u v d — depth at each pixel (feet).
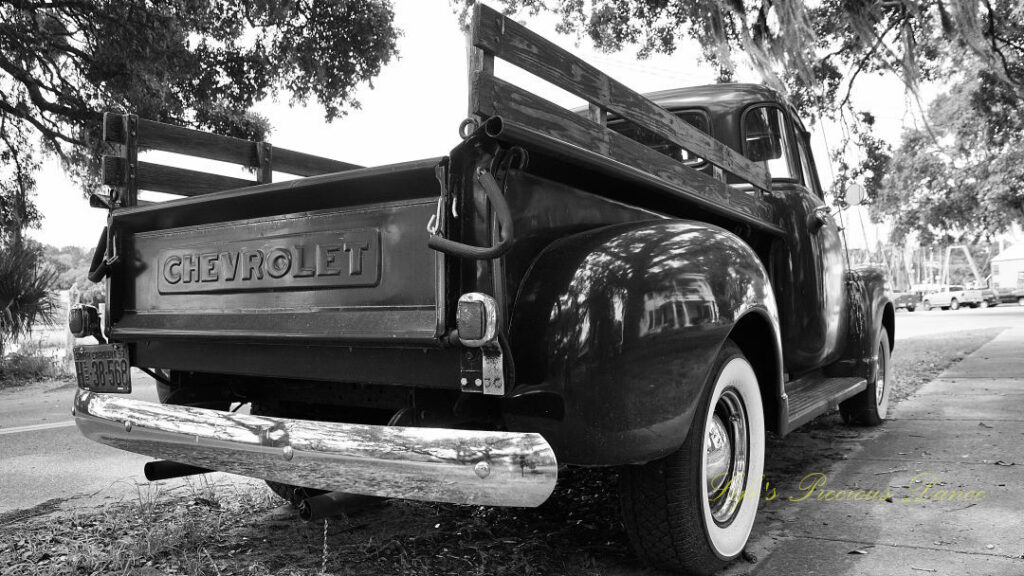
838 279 14.85
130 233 9.50
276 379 9.83
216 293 8.49
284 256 7.82
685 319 7.16
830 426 17.75
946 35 32.83
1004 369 29.45
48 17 41.60
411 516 10.66
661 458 7.68
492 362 6.23
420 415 7.34
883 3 31.24
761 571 8.49
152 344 9.34
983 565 8.43
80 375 9.98
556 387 6.75
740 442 8.83
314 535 9.88
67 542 9.73
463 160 6.39
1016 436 15.74
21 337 36.73
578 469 12.96
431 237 6.25
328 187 7.12
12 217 44.57
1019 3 38.42
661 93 14.43
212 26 41.29
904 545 9.19
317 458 6.43
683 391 7.25
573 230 7.77
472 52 6.32
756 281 8.50
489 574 8.29
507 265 6.86
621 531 9.76
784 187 13.67
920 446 15.11
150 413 7.75
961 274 289.33
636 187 8.20
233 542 9.62
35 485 13.33
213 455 7.27
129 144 9.91
